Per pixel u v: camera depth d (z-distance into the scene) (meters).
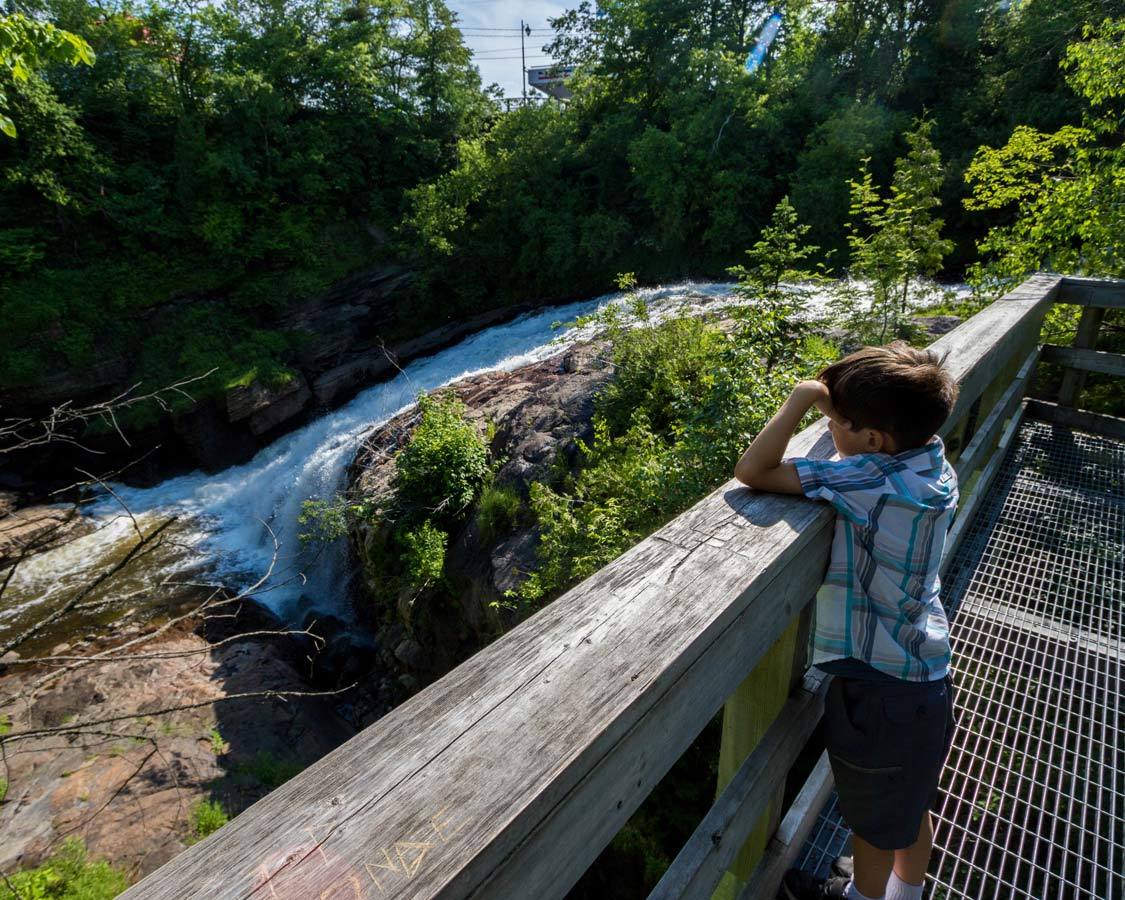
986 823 2.08
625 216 26.36
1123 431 4.61
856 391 1.34
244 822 0.65
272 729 8.91
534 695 0.83
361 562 11.28
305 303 24.19
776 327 6.48
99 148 23.61
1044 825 2.08
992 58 23.62
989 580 3.16
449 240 26.23
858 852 1.54
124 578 13.34
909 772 1.38
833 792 2.06
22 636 3.56
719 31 27.92
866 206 9.03
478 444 9.91
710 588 1.07
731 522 1.30
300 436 19.78
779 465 1.40
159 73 25.77
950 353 2.60
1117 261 6.60
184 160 23.88
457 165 29.78
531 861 0.71
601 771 0.80
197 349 21.44
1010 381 4.22
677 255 25.34
